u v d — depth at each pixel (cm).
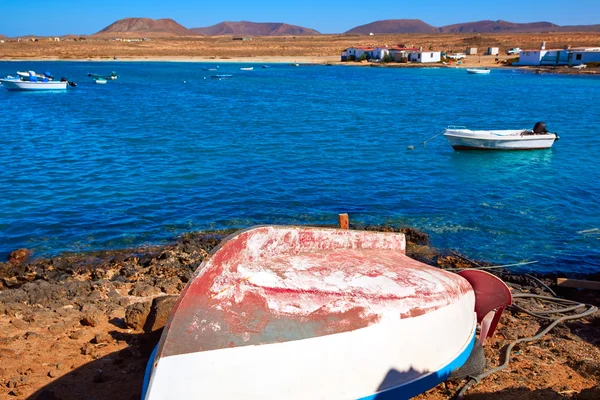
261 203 1903
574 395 746
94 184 2111
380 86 7375
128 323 938
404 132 3538
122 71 10769
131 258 1414
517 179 2327
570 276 1339
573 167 2581
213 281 600
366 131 3550
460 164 2619
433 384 668
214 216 1767
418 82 8088
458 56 13462
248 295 601
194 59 15175
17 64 12569
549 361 858
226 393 559
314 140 3159
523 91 6550
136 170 2334
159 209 1827
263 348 573
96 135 3219
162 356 554
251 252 659
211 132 3388
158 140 3072
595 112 4612
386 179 2272
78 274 1318
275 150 2828
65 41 19162
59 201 1897
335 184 2166
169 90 6700
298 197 1980
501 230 1656
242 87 7244
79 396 734
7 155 2606
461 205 1916
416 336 652
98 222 1700
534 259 1440
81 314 998
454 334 700
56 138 3095
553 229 1669
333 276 659
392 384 630
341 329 606
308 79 8788
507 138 2875
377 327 623
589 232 1642
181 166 2416
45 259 1419
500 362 848
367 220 1745
